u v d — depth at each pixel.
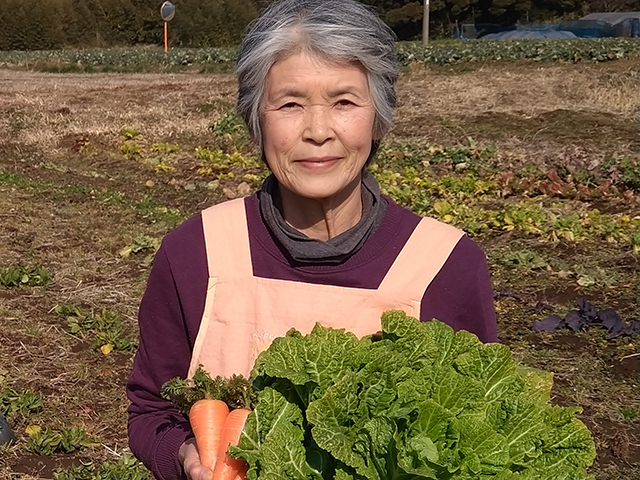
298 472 1.76
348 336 1.93
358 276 2.14
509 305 6.81
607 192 10.95
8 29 54.78
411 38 70.25
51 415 4.94
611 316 6.22
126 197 11.41
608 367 5.55
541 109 17.02
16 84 24.55
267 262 2.18
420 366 1.88
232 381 2.03
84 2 59.94
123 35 60.47
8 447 4.52
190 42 60.38
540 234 8.93
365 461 1.71
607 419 4.86
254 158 14.14
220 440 1.97
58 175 13.14
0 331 6.10
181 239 2.25
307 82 2.01
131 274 7.67
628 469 4.34
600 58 25.80
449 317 2.14
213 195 11.76
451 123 16.34
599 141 14.48
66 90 22.50
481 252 2.21
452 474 1.65
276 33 2.01
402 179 12.10
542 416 1.86
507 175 11.57
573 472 1.78
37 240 8.64
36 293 7.02
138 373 2.34
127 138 15.96
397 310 1.98
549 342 6.01
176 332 2.27
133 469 4.33
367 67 2.04
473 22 69.94
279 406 1.86
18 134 16.34
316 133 2.02
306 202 2.16
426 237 2.17
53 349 5.86
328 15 1.99
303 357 1.86
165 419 2.31
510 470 1.76
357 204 2.19
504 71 23.97
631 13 60.31
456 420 1.68
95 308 6.70
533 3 70.44
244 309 2.17
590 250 8.35
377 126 2.17
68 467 4.41
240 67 2.10
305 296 2.14
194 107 19.36
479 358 1.91
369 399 1.77
